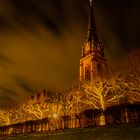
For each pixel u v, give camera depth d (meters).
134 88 40.12
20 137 42.19
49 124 49.62
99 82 45.97
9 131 56.03
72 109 50.44
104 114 39.09
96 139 30.28
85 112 44.19
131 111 36.88
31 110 54.69
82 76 116.38
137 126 27.31
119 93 43.00
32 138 39.69
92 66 115.06
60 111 51.28
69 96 53.81
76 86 65.00
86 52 123.69
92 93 44.56
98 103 44.66
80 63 123.38
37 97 73.94
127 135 27.39
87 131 32.22
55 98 61.22
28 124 52.97
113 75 47.72
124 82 43.00
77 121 45.16
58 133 36.09
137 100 40.19
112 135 28.91
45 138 37.38
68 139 33.81
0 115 63.38
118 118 37.78
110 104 43.81
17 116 61.41
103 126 31.52
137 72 42.84
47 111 53.81
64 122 47.66
